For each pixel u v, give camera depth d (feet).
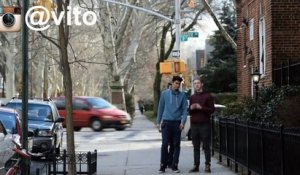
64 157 36.29
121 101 162.71
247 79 77.30
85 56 208.33
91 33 189.26
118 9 163.63
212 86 149.69
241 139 41.75
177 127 43.65
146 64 295.69
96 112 112.47
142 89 441.68
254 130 37.63
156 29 199.31
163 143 43.88
